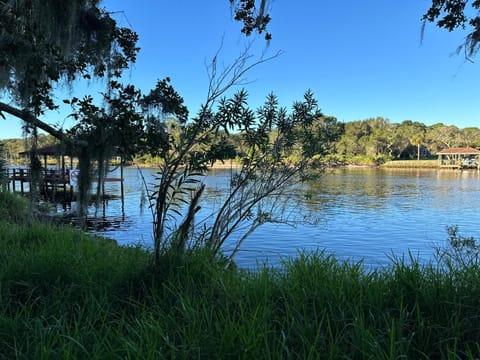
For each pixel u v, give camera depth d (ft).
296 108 16.52
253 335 7.68
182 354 7.55
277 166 16.83
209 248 14.32
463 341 8.15
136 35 16.38
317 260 13.04
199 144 13.60
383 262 31.48
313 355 7.54
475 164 255.50
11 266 12.39
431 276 10.68
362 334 7.79
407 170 248.73
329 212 65.98
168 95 13.23
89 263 13.43
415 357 7.93
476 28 14.34
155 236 12.78
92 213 64.54
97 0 15.14
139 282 11.75
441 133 321.52
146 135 13.00
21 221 30.53
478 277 10.30
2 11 13.35
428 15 14.89
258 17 16.10
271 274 12.14
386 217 61.11
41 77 15.10
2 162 49.67
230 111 13.39
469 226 53.78
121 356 7.70
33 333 8.59
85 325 8.96
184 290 10.91
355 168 271.90
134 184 123.95
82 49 15.74
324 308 9.18
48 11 14.20
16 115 14.11
